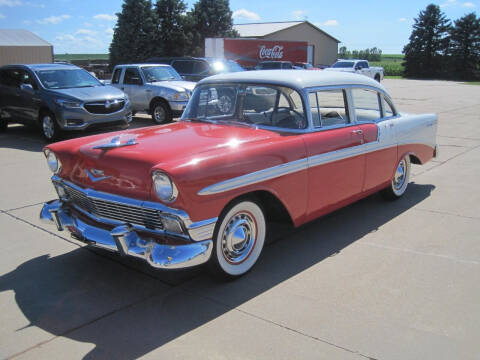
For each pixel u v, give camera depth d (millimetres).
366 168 4691
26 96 10117
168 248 3072
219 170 3188
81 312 3150
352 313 3102
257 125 4156
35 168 7363
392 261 3914
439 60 58594
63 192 3949
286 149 3699
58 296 3373
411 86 32531
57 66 10656
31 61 33781
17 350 2727
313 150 3939
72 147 3812
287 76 4188
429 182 6520
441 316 3064
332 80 4398
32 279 3641
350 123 4555
